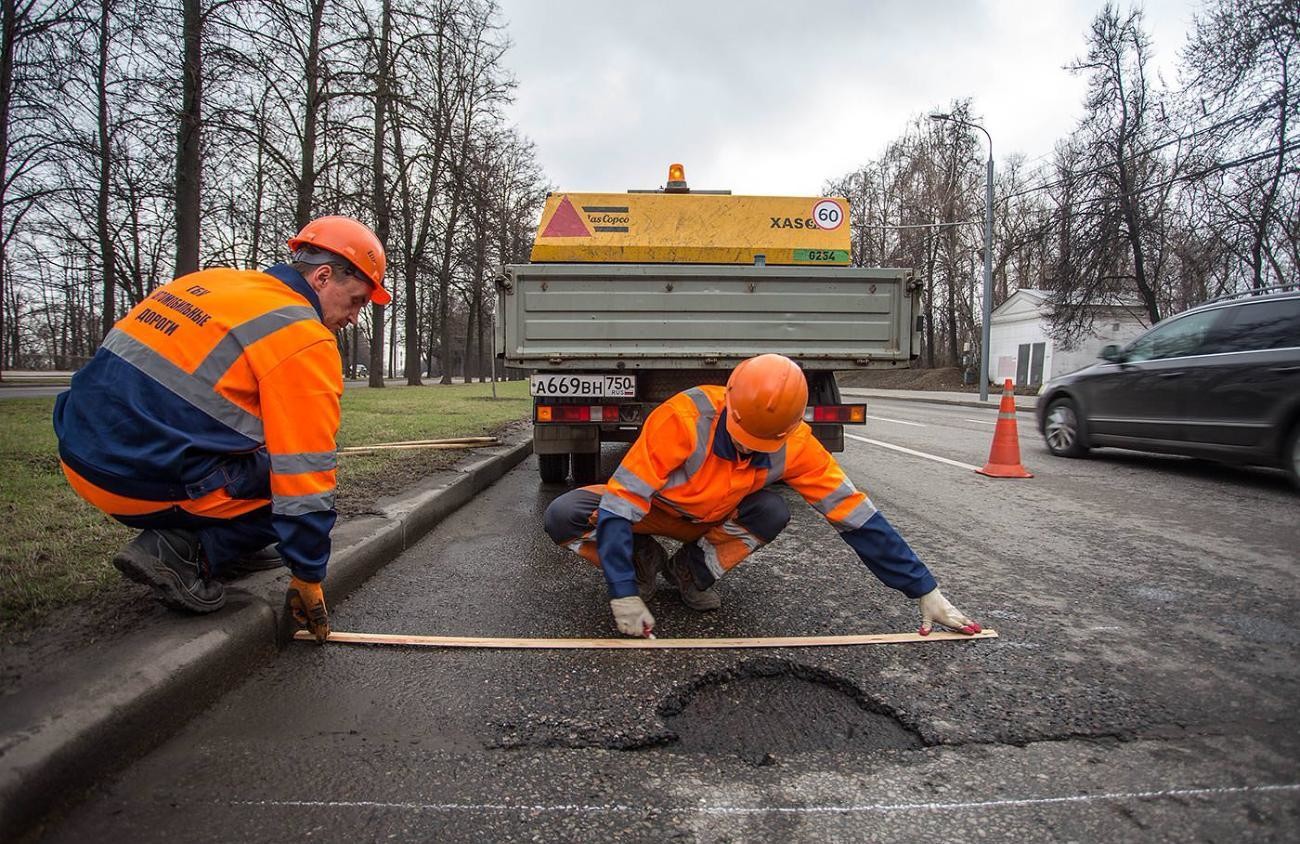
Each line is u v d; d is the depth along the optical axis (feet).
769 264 21.42
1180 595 11.43
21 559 10.20
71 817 5.70
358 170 47.24
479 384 118.42
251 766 6.48
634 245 21.20
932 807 6.05
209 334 7.87
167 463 7.59
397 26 44.98
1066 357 95.71
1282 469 20.51
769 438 8.73
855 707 7.88
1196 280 67.46
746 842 5.60
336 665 8.59
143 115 35.19
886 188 141.90
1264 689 8.17
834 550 14.35
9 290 108.37
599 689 8.07
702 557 10.60
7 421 27.76
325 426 8.11
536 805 6.02
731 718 7.61
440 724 7.28
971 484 22.02
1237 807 6.04
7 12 30.89
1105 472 24.40
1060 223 72.59
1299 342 20.08
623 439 20.65
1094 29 70.74
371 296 9.41
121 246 51.80
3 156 39.58
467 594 11.33
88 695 6.34
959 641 9.50
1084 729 7.28
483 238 78.23
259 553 10.22
